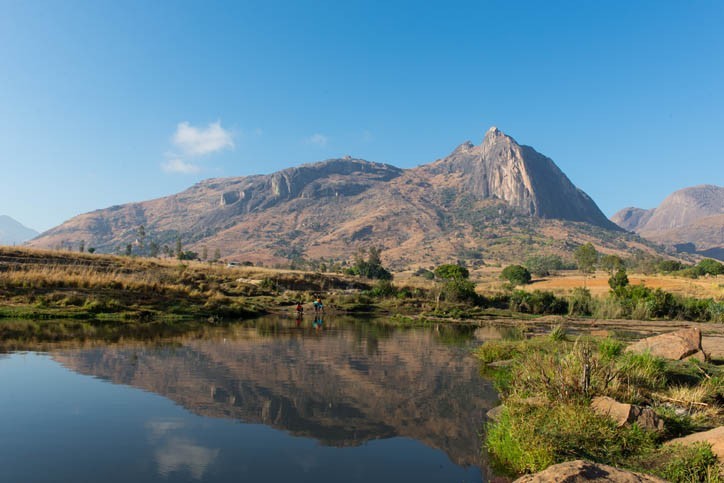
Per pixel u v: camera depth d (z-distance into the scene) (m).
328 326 24.25
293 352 14.98
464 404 9.86
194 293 30.72
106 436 7.21
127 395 9.37
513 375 11.06
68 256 43.12
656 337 14.22
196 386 10.22
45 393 9.30
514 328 26.97
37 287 24.70
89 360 12.37
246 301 34.03
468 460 6.95
